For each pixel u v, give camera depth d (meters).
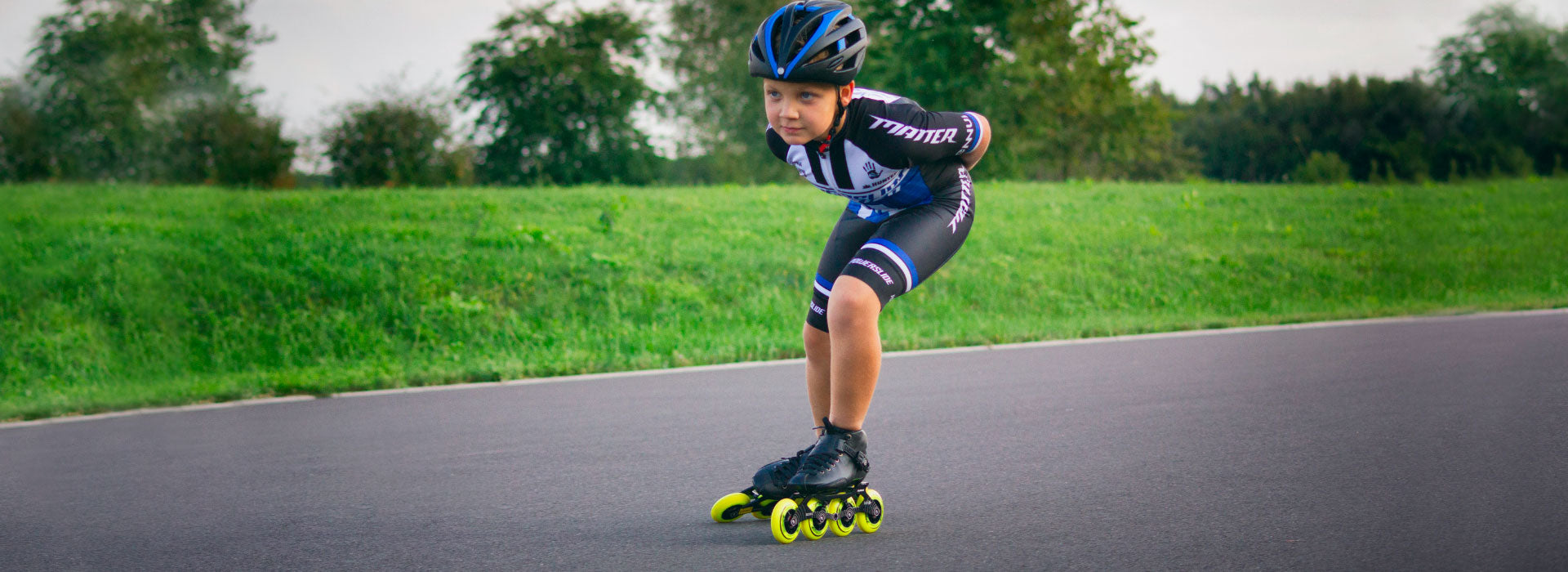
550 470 3.93
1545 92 39.56
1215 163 55.22
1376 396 5.00
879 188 2.84
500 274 9.70
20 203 13.39
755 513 3.11
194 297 8.86
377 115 24.58
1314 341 7.16
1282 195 17.98
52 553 3.01
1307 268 11.69
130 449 4.56
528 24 38.53
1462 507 3.09
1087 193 17.84
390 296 8.98
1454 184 21.52
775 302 9.63
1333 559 2.65
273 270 9.43
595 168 38.91
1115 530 2.96
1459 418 4.41
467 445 4.46
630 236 11.79
